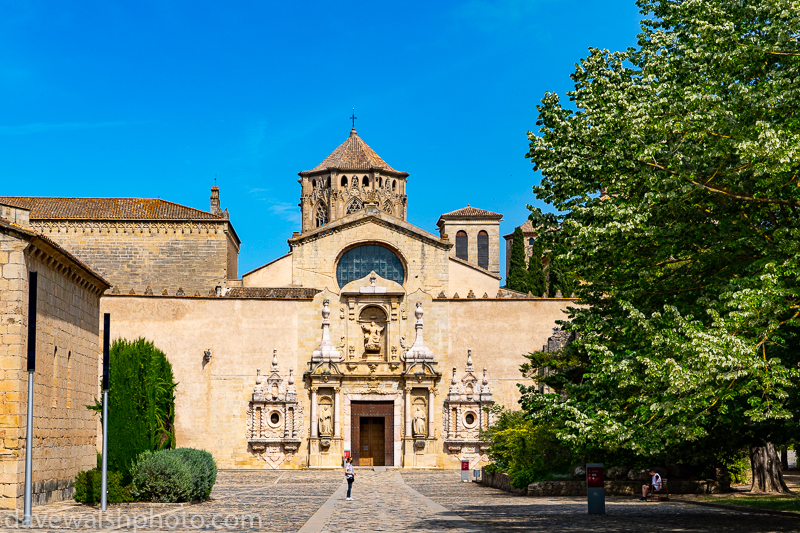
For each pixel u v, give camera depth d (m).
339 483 57.41
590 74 33.53
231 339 74.56
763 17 27.08
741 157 24.31
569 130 31.00
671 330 25.17
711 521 29.64
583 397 31.42
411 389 75.94
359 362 76.56
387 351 77.69
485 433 58.50
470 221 132.25
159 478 38.94
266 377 74.50
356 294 78.06
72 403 43.00
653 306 28.95
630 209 27.17
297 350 75.88
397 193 124.56
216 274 87.19
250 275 84.38
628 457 43.09
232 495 45.59
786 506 35.34
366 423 77.19
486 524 29.50
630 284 29.53
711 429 30.52
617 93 30.16
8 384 35.06
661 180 26.48
